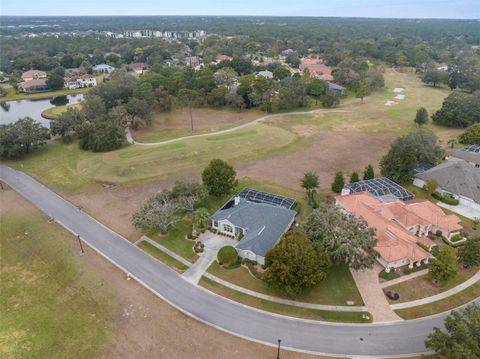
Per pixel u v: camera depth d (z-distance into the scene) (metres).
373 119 127.31
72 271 51.81
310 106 145.00
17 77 188.12
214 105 143.00
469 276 50.88
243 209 62.19
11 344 40.31
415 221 60.25
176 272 51.56
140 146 101.56
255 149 99.06
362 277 50.50
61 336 41.22
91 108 114.75
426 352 39.59
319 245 49.00
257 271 51.38
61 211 68.50
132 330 41.97
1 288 48.97
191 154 94.00
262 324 43.00
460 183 71.56
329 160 92.62
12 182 81.31
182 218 63.91
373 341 40.88
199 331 41.91
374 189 71.12
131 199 72.81
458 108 115.94
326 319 43.72
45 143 102.38
